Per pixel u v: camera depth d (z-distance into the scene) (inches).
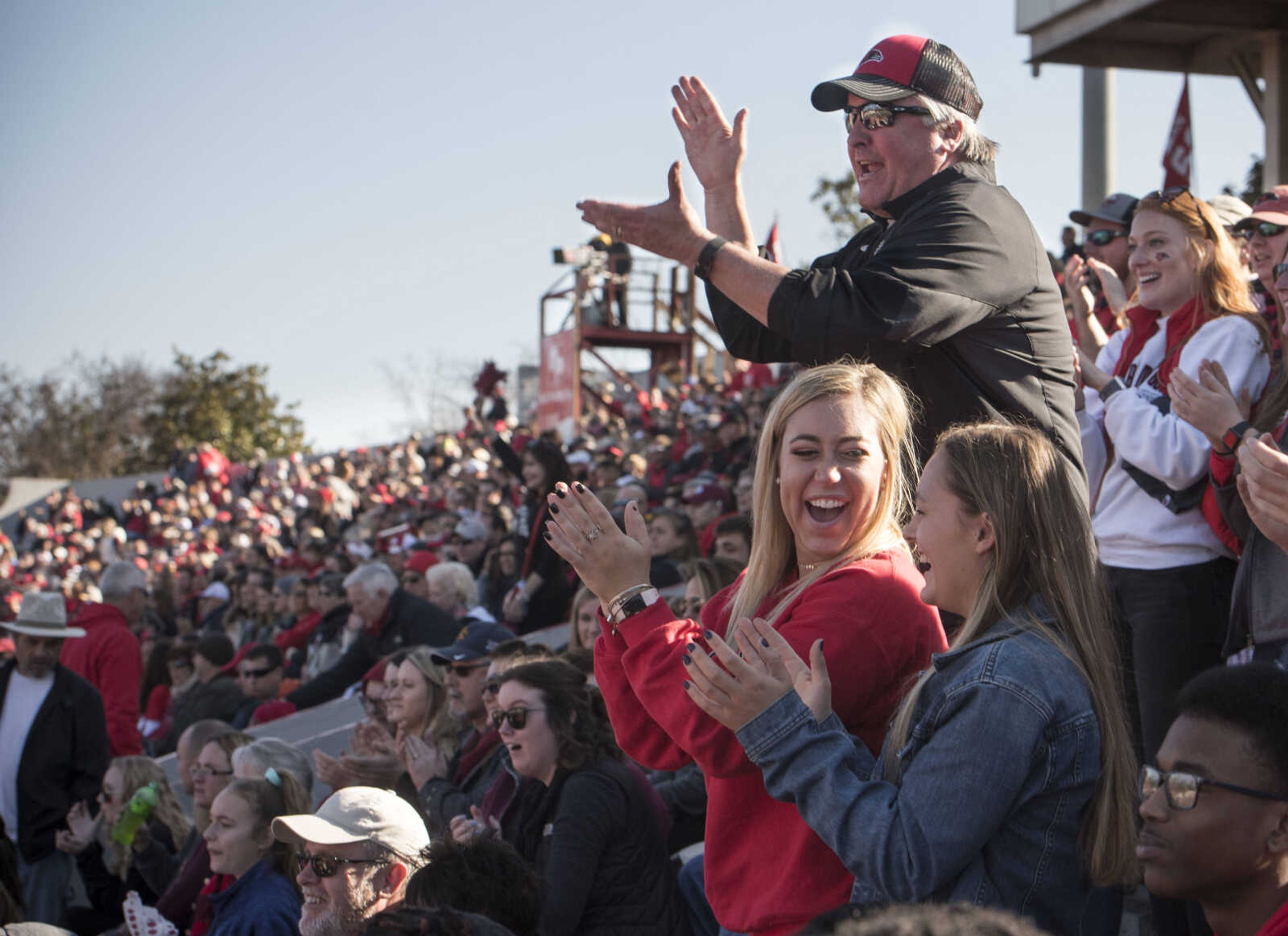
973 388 454.3
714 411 3164.4
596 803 622.5
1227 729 313.9
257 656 1497.3
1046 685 337.7
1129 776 347.3
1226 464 515.5
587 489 403.5
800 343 438.6
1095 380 601.6
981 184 462.6
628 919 618.8
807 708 348.8
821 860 371.6
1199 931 506.9
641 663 385.7
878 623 379.9
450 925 281.6
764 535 421.7
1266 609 492.1
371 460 4889.3
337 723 1263.5
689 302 4795.8
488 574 1728.6
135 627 2343.8
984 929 177.9
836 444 399.9
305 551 2474.2
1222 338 581.6
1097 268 724.7
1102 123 1872.5
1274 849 309.6
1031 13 1722.4
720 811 394.3
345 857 578.2
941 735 337.7
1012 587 359.3
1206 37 1720.0
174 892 858.1
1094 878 342.6
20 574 4052.7
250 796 724.7
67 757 1157.1
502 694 650.8
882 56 483.8
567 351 4749.0
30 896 1135.0
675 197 455.8
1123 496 595.8
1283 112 1663.4
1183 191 609.6
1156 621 577.6
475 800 740.7
